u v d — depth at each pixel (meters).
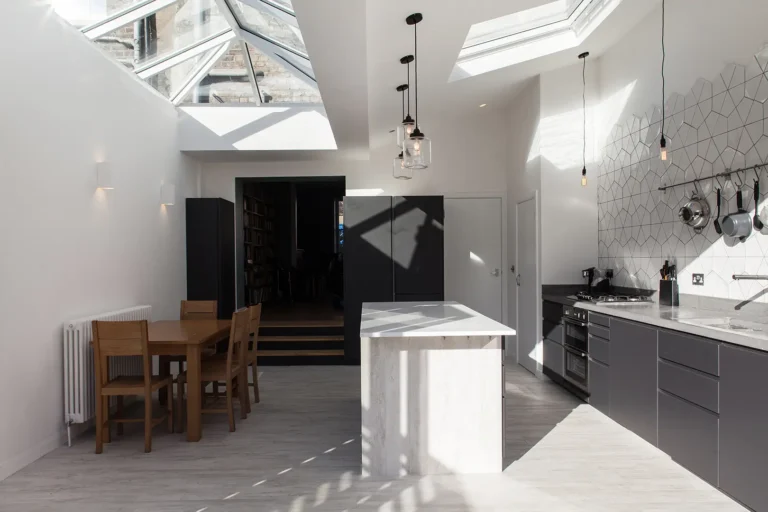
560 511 2.75
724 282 3.71
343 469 3.34
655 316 3.58
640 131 4.81
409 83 5.21
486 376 3.28
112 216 4.68
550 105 5.65
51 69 3.77
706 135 3.89
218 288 6.66
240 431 4.11
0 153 3.22
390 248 6.77
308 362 6.75
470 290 7.21
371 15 3.65
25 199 3.46
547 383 5.58
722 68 3.71
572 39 5.20
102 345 3.68
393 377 3.25
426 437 3.26
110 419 3.83
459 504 2.84
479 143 7.19
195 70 6.00
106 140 4.58
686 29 4.10
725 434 2.80
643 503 2.83
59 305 3.82
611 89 5.37
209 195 7.34
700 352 3.02
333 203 13.12
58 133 3.84
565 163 5.67
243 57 5.87
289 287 11.00
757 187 3.36
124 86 4.96
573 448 3.66
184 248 6.63
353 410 4.68
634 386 3.78
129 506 2.83
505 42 5.16
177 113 6.43
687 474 3.21
